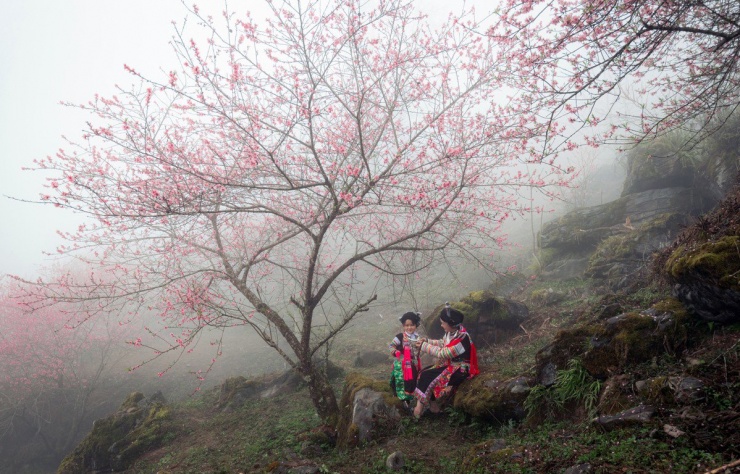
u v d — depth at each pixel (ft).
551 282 34.53
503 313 26.78
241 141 23.15
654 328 13.34
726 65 15.12
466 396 16.78
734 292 11.60
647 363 12.68
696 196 31.37
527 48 15.06
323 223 23.63
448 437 15.97
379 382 19.34
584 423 12.05
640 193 34.81
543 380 14.89
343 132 27.20
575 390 13.46
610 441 10.21
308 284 21.68
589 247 35.68
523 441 12.83
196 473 18.97
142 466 23.41
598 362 13.64
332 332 21.34
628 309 17.02
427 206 20.38
